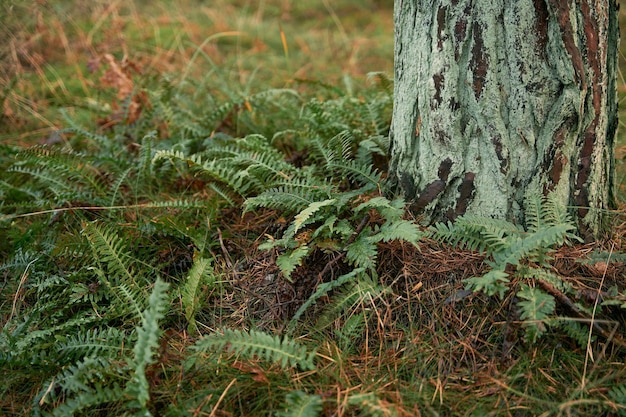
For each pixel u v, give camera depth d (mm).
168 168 3611
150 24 6965
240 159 3176
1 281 3092
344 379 2311
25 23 5430
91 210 3402
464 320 2523
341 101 3986
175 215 3338
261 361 2420
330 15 8242
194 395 2295
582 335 2332
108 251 2809
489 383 2293
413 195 2934
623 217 3025
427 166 2818
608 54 2697
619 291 2533
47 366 2463
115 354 2475
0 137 4477
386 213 2678
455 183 2777
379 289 2580
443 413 2213
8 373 2459
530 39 2527
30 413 2311
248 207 2883
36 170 3611
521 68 2568
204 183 3590
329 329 2592
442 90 2678
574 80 2518
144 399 2072
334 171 3287
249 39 6863
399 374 2371
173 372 2404
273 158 3334
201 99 4969
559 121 2602
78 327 2723
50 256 3018
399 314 2602
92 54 5691
